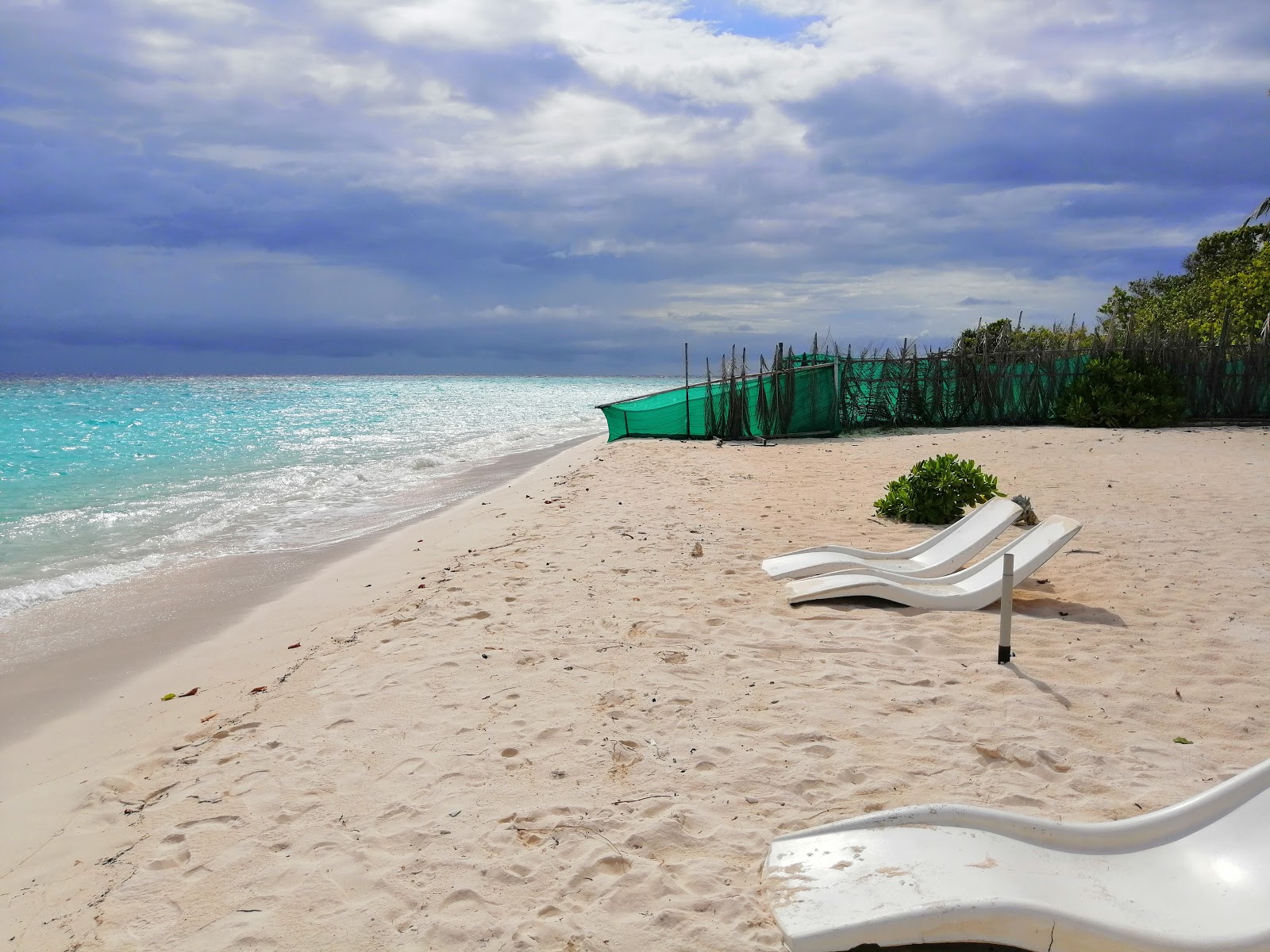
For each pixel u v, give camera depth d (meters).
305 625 7.45
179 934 3.21
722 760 4.48
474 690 5.47
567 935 3.14
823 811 3.97
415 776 4.37
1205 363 22.78
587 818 3.93
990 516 8.27
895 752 4.55
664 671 5.75
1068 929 2.82
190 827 3.96
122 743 5.14
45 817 4.21
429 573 8.96
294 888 3.47
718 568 8.52
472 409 50.34
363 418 38.75
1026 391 23.62
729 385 22.12
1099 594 7.51
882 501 11.49
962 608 7.10
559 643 6.32
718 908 3.26
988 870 3.19
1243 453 16.84
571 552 9.29
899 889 3.12
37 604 8.40
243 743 4.85
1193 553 8.85
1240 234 39.56
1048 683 5.48
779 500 12.70
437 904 3.34
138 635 7.41
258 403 50.81
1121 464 15.52
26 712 5.78
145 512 13.45
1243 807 3.32
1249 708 5.10
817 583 7.46
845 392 23.41
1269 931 2.67
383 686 5.59
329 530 12.21
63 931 3.26
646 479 15.01
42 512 13.17
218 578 9.38
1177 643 6.21
